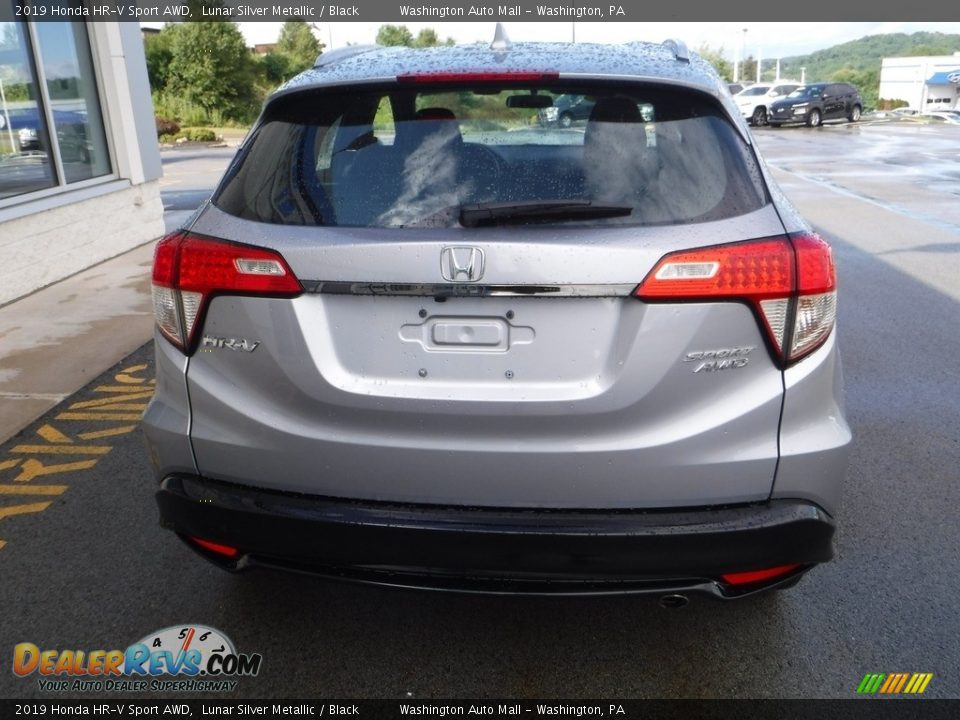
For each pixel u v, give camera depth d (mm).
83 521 3355
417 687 2400
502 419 2037
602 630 2646
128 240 9094
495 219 2014
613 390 2006
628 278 1953
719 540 2014
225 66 40188
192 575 2955
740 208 2068
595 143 2156
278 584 2896
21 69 7473
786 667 2471
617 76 2209
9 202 7078
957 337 5758
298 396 2113
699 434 2021
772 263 1985
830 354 2119
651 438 2027
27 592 2855
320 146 2252
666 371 1995
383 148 2199
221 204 2240
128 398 4734
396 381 2078
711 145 2170
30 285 7227
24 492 3609
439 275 1972
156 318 2281
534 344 2021
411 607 2768
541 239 1959
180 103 39469
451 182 2115
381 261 1988
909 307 6543
